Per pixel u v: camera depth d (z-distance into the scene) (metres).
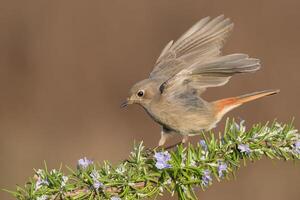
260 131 6.39
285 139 6.36
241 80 15.76
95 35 16.55
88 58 16.27
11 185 14.35
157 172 6.13
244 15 16.61
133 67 16.20
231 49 16.23
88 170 6.01
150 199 6.12
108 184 5.95
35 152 14.82
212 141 6.29
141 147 6.27
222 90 15.60
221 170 6.15
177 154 6.18
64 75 16.02
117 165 6.13
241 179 14.26
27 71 16.00
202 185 6.10
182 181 6.07
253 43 16.31
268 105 15.30
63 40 16.44
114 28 16.64
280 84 15.75
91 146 14.96
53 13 16.72
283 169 14.37
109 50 16.39
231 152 6.33
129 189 6.03
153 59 16.30
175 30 16.62
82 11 16.83
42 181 5.84
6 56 16.12
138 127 15.22
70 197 5.85
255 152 6.38
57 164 14.73
